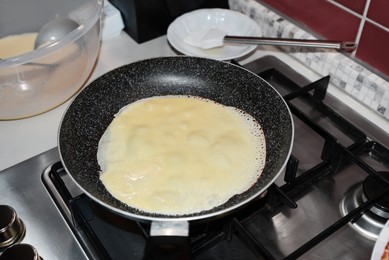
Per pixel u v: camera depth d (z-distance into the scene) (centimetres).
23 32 70
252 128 56
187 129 56
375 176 49
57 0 69
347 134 59
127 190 49
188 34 72
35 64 55
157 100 60
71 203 46
